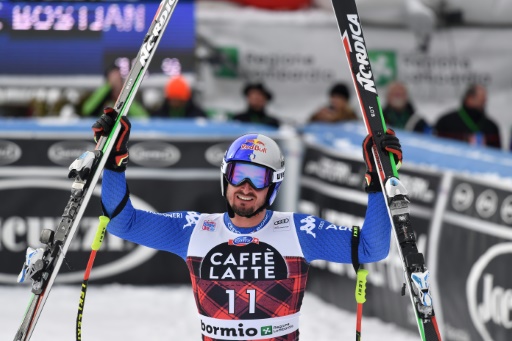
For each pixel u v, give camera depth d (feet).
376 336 71.15
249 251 38.60
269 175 38.11
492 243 61.26
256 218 39.14
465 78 133.59
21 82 125.49
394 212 36.40
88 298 83.92
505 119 131.95
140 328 73.56
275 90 133.28
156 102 125.49
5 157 88.43
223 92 132.67
